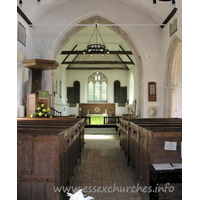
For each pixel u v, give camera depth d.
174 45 9.65
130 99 19.30
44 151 2.88
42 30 10.75
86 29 13.73
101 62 17.81
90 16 10.94
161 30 10.94
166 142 3.34
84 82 21.03
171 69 10.25
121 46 16.53
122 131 7.34
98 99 21.42
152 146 3.36
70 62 17.70
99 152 7.04
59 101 17.05
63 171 3.17
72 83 21.02
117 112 20.83
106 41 15.90
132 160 5.06
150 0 9.29
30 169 2.88
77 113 20.86
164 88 10.62
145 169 3.72
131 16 10.86
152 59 10.97
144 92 10.96
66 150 3.46
